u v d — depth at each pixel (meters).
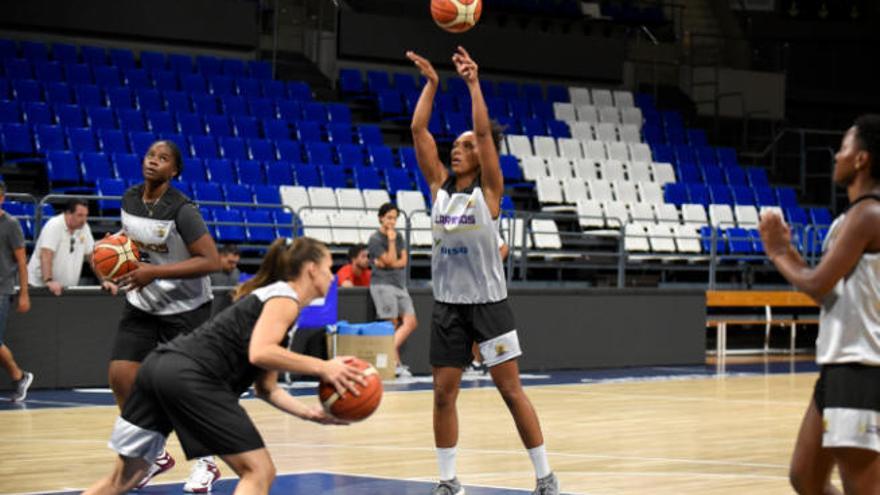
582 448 8.09
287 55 20.67
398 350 13.51
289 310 4.41
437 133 19.92
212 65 19.16
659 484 6.63
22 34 18.27
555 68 22.67
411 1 22.33
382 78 20.62
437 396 6.08
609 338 15.32
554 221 18.11
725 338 17.98
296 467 7.04
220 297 12.21
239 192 15.89
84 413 9.62
